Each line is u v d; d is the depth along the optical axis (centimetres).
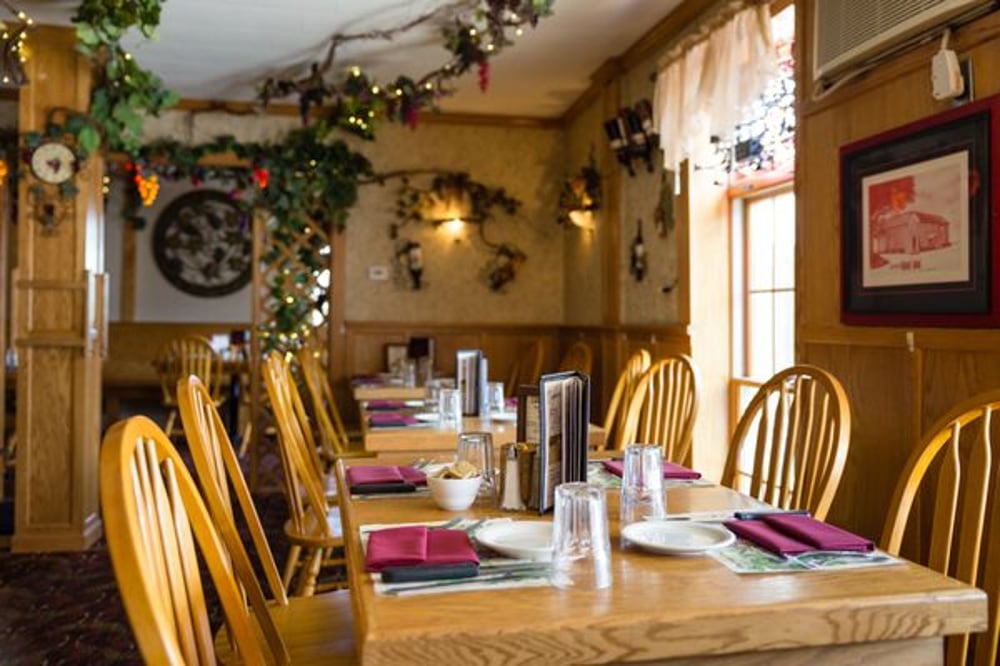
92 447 417
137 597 92
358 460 295
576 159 620
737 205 411
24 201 402
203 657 123
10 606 320
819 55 289
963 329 227
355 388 469
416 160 633
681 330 418
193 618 122
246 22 443
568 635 97
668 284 441
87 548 402
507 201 643
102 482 96
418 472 192
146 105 427
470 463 166
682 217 419
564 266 652
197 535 129
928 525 232
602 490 115
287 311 605
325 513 258
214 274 945
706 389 410
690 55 387
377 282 628
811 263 307
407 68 523
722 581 114
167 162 587
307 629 172
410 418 300
